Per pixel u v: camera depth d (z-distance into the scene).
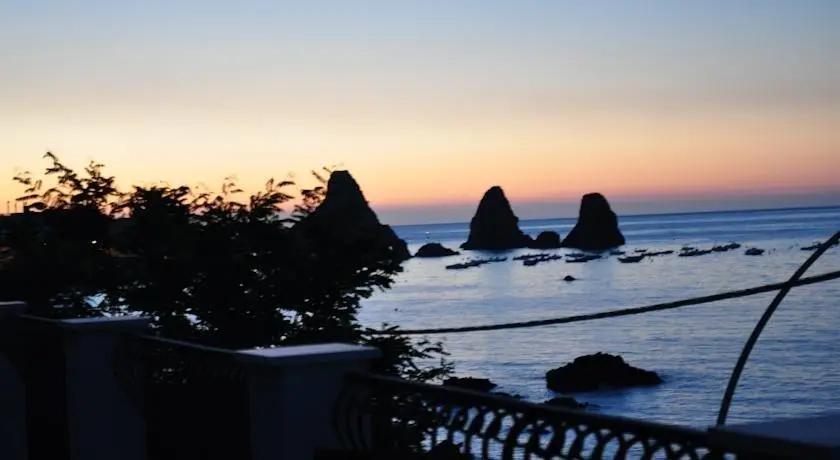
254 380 5.46
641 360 44.75
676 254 161.38
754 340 7.47
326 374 5.24
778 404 32.03
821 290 78.19
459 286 113.94
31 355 8.68
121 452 7.64
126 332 7.76
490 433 4.25
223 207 11.70
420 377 11.45
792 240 184.50
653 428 3.43
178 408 7.09
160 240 11.45
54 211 11.95
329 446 5.19
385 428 5.23
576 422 3.80
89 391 7.79
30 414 8.74
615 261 153.75
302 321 11.67
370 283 11.87
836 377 36.53
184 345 6.80
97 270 11.59
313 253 11.59
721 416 7.52
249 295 11.31
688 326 59.62
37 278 11.45
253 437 5.47
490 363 43.75
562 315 72.06
